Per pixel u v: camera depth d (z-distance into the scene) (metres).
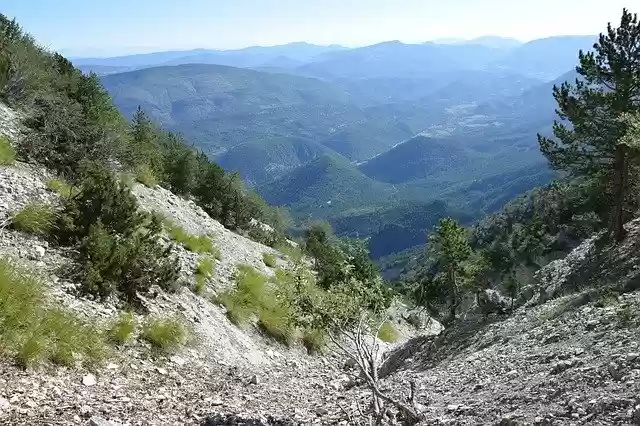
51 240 12.21
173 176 26.20
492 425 6.72
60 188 14.25
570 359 10.16
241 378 11.77
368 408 9.41
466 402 8.90
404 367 19.33
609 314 13.13
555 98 28.31
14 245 11.30
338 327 8.62
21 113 17.20
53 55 23.11
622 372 7.69
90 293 11.32
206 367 11.80
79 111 19.42
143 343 11.10
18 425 6.03
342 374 14.97
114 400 8.09
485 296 23.66
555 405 7.03
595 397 6.83
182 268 15.86
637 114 22.84
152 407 8.23
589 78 27.45
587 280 23.19
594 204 41.38
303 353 16.58
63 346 8.84
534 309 19.31
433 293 37.78
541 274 31.03
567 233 48.47
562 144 28.84
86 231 12.66
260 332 15.87
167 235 17.64
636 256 22.34
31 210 12.10
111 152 19.27
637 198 29.83
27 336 8.24
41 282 10.13
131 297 12.22
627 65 25.45
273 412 9.22
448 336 20.67
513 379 10.32
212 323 14.00
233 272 18.30
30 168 14.85
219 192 28.02
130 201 13.64
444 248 35.12
